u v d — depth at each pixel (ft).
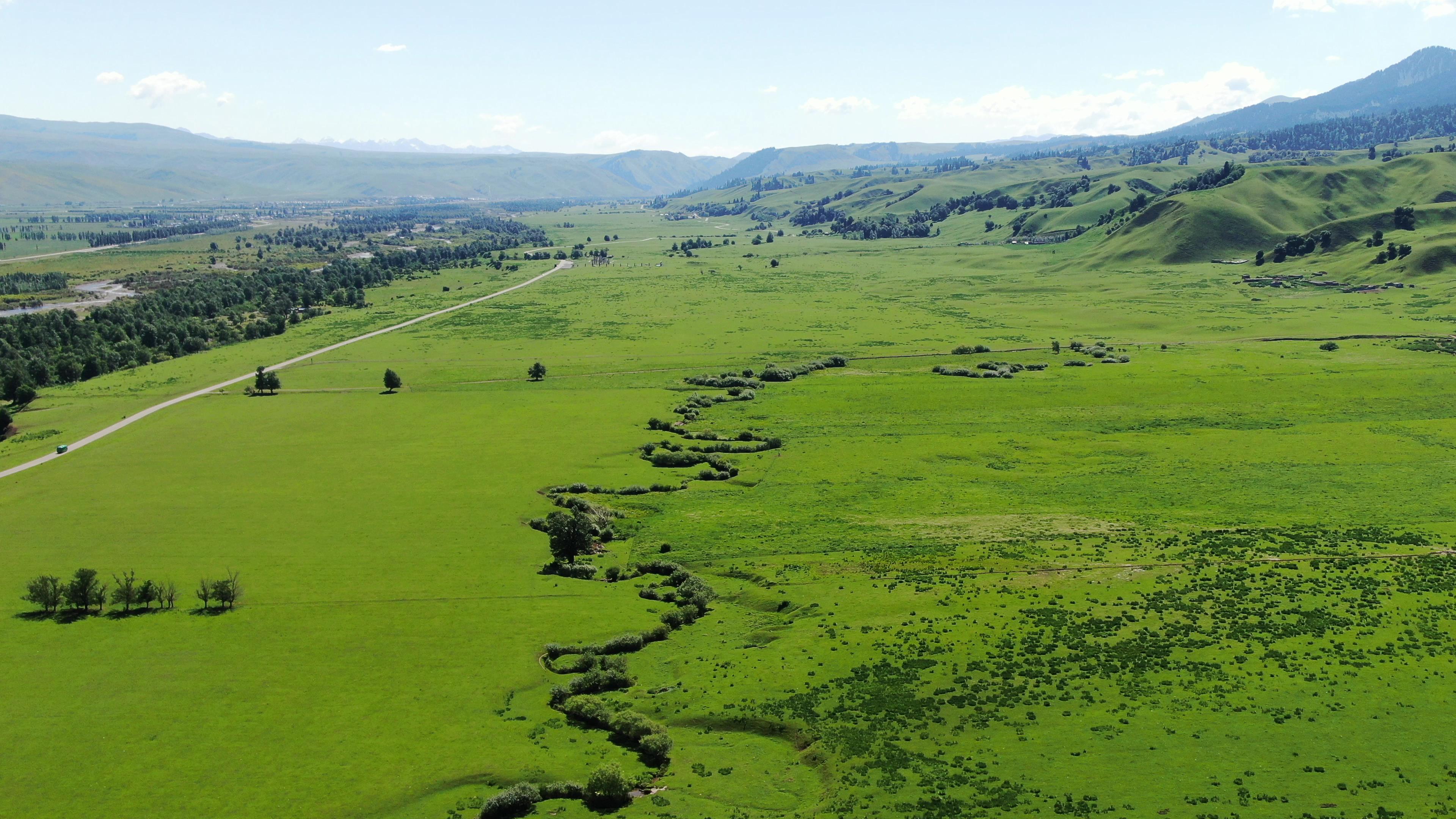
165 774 244.22
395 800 232.12
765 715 266.16
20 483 497.87
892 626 314.35
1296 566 350.23
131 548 407.64
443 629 328.29
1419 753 228.84
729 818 221.25
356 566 385.50
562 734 262.67
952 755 240.32
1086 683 270.87
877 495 464.65
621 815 223.71
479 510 451.94
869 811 220.23
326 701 280.31
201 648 314.55
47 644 317.22
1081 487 468.34
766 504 456.86
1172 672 274.57
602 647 313.12
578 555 395.75
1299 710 250.37
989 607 324.80
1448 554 355.15
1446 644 281.74
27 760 251.60
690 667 300.20
